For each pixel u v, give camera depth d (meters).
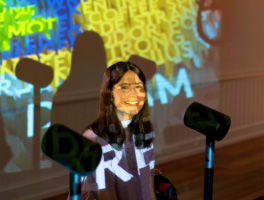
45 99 3.44
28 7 3.24
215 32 4.84
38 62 3.35
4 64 3.14
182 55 4.55
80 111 3.71
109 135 1.67
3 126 3.21
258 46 5.41
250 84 5.38
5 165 3.27
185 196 3.52
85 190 1.67
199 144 4.90
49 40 3.40
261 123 5.64
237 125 5.29
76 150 1.03
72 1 3.54
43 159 3.54
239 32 5.12
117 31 3.93
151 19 4.21
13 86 3.21
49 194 3.58
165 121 4.48
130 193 1.70
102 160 1.66
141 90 1.72
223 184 3.79
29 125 3.37
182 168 4.28
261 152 4.86
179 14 4.46
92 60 3.75
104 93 1.71
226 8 4.91
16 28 3.18
